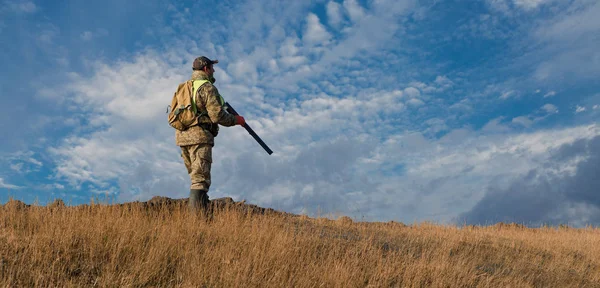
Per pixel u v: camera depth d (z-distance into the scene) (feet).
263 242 16.11
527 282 18.83
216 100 17.44
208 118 17.76
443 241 23.06
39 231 14.32
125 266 12.92
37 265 12.26
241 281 13.10
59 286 11.46
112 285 11.84
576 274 21.76
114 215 16.69
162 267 13.51
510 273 19.97
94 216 16.51
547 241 27.84
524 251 24.77
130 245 14.05
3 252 12.56
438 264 17.49
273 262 14.80
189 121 17.58
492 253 23.43
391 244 20.72
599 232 34.55
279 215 22.86
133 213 17.48
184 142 17.80
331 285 14.17
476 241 25.05
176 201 20.80
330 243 18.37
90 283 11.91
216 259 14.34
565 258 23.89
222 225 17.46
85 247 13.60
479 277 17.99
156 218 18.01
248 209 21.59
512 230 32.48
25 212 16.46
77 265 12.75
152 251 13.71
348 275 14.84
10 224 15.11
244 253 15.12
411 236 23.32
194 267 13.39
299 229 20.01
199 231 16.39
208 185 18.29
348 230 22.54
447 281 16.37
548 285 19.57
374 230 23.72
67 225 14.80
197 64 18.12
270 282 13.53
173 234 15.35
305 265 15.49
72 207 17.67
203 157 17.83
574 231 34.63
